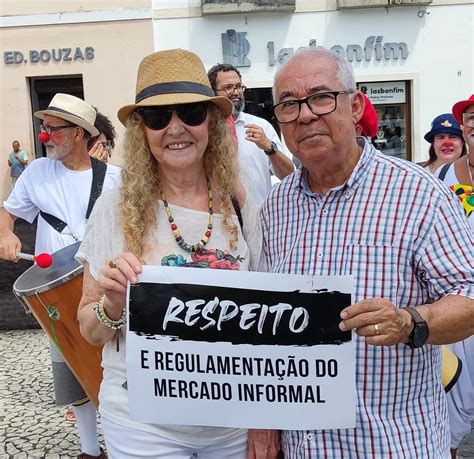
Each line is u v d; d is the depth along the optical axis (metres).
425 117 12.27
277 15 11.87
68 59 12.20
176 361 1.74
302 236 1.83
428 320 1.53
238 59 11.98
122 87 12.24
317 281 1.67
